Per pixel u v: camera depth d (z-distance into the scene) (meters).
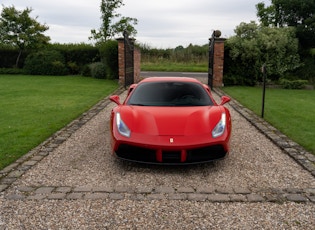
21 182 3.62
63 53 20.27
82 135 5.71
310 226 2.72
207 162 4.27
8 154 4.55
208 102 4.70
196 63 28.98
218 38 13.39
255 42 13.38
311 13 16.94
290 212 2.96
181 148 3.73
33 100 9.50
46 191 3.38
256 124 6.56
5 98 9.85
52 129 6.02
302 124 6.51
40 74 19.44
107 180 3.70
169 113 4.23
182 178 3.77
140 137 3.85
